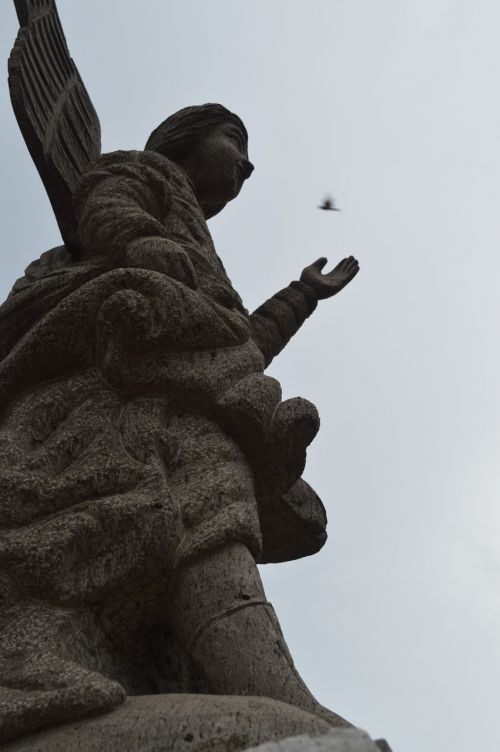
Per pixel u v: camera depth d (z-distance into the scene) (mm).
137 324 2980
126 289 3068
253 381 3107
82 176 3752
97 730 2090
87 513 2602
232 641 2510
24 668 2273
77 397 3037
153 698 2201
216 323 3186
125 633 2664
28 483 2664
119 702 2164
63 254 4020
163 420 2990
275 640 2518
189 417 3039
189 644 2580
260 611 2570
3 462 2789
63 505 2658
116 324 2984
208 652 2521
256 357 3271
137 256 3301
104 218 3486
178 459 2895
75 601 2506
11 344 3402
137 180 3686
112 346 3008
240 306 3529
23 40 3967
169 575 2645
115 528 2598
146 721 2088
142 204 3637
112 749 2045
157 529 2613
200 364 3105
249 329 3365
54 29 4371
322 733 2053
